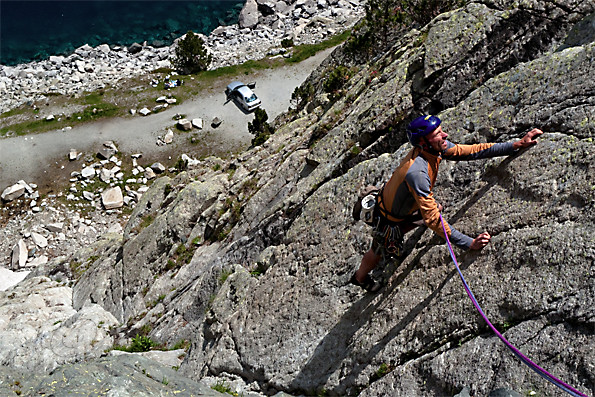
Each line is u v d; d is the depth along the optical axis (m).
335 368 6.49
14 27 54.62
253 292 8.99
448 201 5.99
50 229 33.16
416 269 5.81
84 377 6.45
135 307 14.70
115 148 38.12
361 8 53.19
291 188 10.89
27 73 46.19
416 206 5.10
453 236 4.95
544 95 5.40
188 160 36.91
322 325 7.08
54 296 18.41
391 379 5.44
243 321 8.78
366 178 7.54
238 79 43.94
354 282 6.18
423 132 4.74
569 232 4.44
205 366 9.12
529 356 4.25
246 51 48.03
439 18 7.78
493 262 4.92
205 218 14.92
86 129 39.84
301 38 48.72
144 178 36.44
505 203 5.17
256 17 52.41
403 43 11.00
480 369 4.58
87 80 45.12
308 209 8.50
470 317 4.88
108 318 14.88
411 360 5.35
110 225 33.75
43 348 13.79
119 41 52.59
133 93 43.06
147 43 51.88
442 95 7.42
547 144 5.05
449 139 6.18
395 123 7.89
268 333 8.05
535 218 4.79
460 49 7.19
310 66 44.72
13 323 16.12
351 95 11.52
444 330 5.09
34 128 40.22
